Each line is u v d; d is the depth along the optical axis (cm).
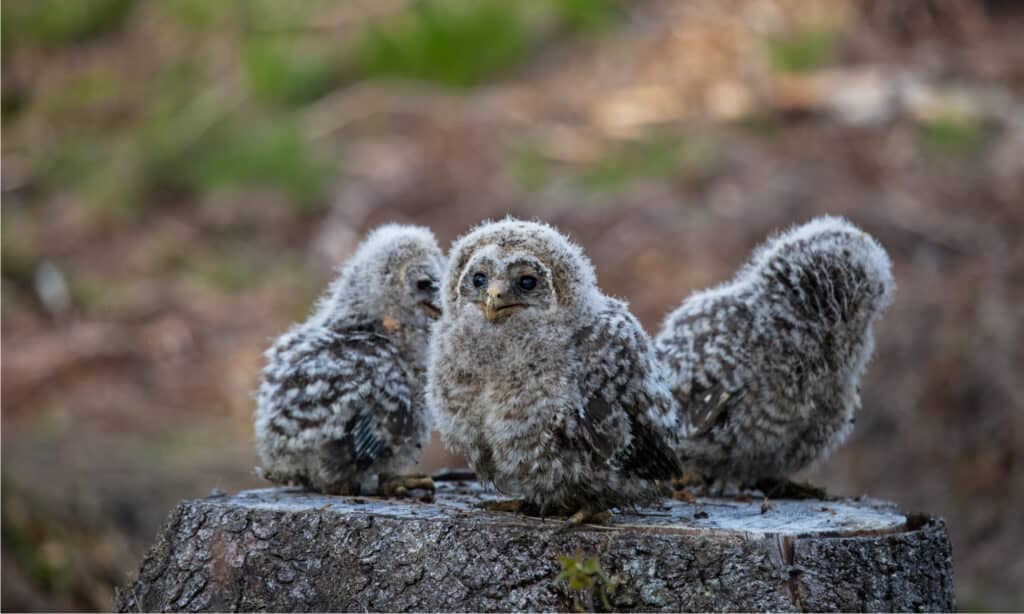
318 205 1961
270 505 614
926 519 610
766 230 1630
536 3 2227
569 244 582
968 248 1578
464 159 1938
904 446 1398
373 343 665
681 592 550
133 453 1423
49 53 2489
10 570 1211
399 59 2197
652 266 1611
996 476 1350
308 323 711
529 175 1858
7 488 1281
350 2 2328
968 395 1407
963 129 1795
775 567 550
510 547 559
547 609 552
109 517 1298
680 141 1875
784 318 673
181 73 2334
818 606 550
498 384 555
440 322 582
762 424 675
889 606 562
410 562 571
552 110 2022
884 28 2044
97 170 2167
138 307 1814
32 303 1858
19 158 2252
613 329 566
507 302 544
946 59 1966
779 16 2105
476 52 2178
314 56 2242
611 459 557
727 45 2073
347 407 641
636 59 2095
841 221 724
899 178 1728
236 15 2392
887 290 695
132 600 624
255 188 2045
